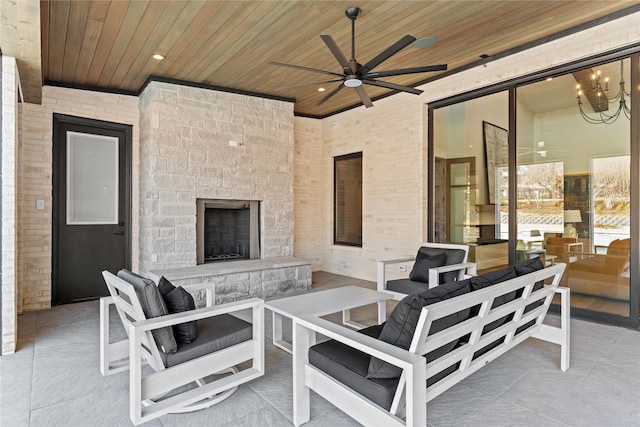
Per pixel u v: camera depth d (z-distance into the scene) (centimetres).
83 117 476
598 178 372
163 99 468
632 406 215
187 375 206
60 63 413
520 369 265
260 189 551
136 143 511
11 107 308
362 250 616
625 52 345
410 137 532
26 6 240
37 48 298
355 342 169
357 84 322
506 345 232
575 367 268
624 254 356
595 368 266
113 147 503
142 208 494
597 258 374
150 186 463
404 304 168
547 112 405
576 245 388
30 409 215
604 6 324
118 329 362
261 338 238
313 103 611
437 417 206
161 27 338
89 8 304
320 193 702
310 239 692
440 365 171
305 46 383
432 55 425
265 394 233
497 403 220
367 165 602
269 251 561
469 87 459
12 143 307
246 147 537
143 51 388
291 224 584
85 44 369
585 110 378
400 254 547
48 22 325
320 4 304
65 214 470
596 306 375
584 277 383
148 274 445
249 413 212
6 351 298
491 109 454
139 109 510
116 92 497
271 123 561
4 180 303
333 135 675
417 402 148
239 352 230
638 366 269
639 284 346
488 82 439
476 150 472
